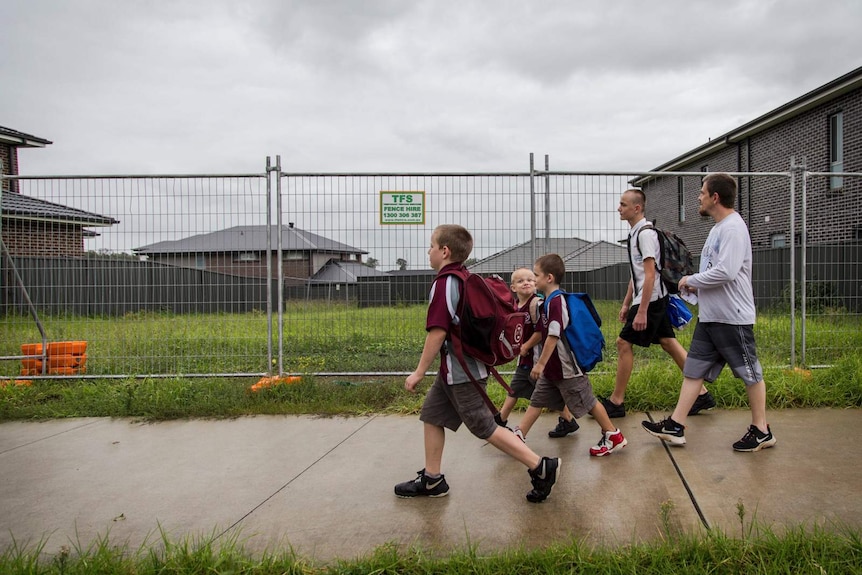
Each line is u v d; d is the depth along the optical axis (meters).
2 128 15.43
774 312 6.18
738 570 2.13
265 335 5.74
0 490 3.19
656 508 2.73
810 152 13.83
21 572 2.19
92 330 5.77
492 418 2.86
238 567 2.23
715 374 3.68
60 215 5.65
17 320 5.92
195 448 3.87
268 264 5.44
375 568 2.19
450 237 2.86
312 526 2.65
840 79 12.30
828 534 2.30
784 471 3.17
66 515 2.85
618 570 2.13
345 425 4.34
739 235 3.44
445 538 2.49
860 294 5.81
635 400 4.58
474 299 2.79
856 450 3.50
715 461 3.36
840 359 5.36
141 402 4.82
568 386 3.47
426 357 2.73
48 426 4.47
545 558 2.20
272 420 4.51
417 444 3.86
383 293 5.39
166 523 2.73
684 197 13.87
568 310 3.50
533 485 2.85
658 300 4.08
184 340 5.68
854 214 12.43
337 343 5.98
